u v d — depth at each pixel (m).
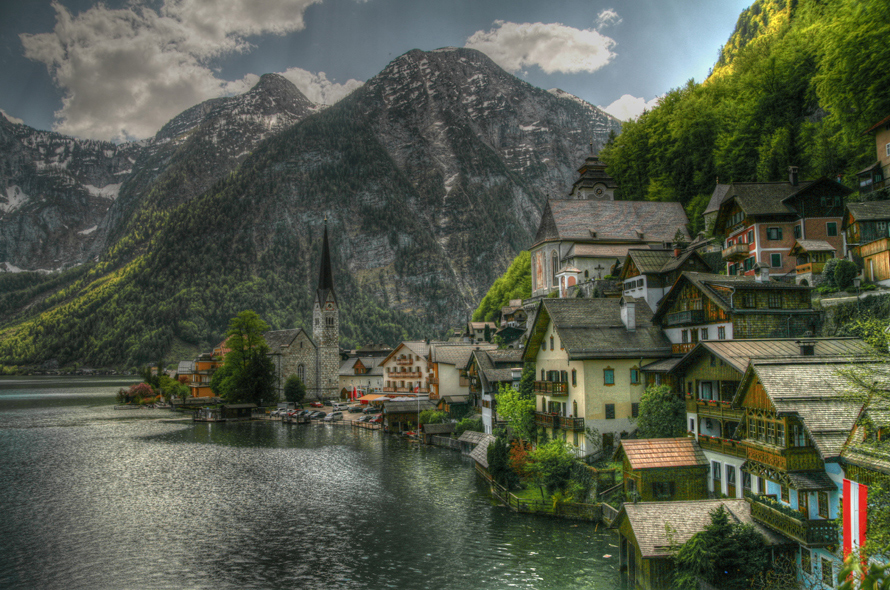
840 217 64.88
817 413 30.44
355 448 90.56
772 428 32.59
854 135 74.12
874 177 67.81
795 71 93.69
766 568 31.47
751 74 108.88
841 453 28.47
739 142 99.06
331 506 58.16
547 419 60.78
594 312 60.69
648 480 42.41
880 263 51.47
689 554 32.06
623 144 142.88
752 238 66.81
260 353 149.00
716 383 45.09
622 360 55.94
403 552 44.94
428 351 123.38
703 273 56.59
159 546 47.75
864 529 26.47
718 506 35.16
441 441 89.62
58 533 51.25
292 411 132.62
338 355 174.75
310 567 42.78
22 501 61.66
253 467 77.88
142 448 94.12
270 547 47.09
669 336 57.84
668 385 51.50
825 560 29.75
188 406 162.12
